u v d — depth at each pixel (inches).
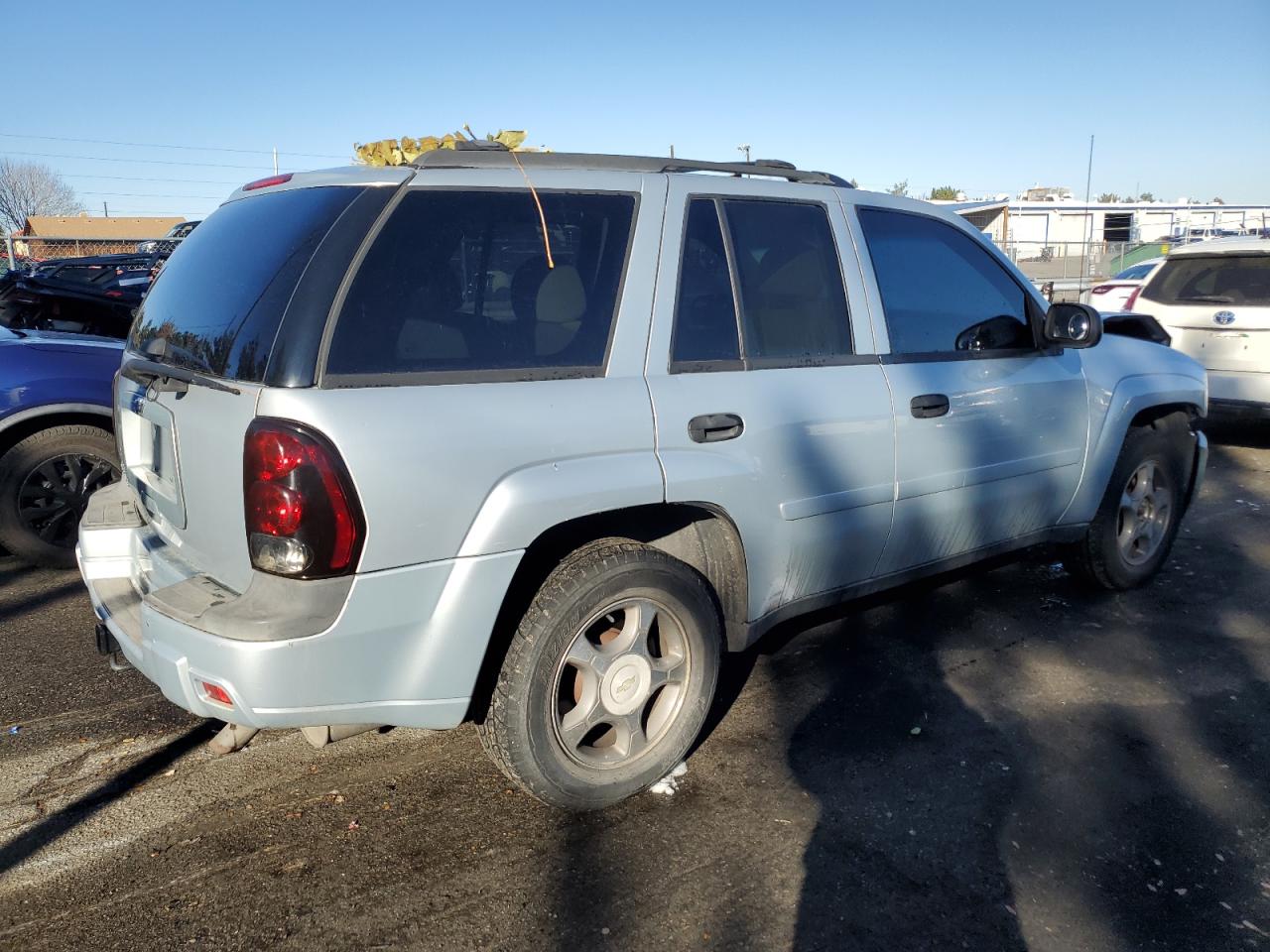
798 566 133.6
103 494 140.8
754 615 131.0
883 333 142.0
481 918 101.5
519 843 114.0
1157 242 1046.4
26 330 209.3
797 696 150.5
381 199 104.6
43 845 113.7
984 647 169.0
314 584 94.7
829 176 147.3
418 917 101.6
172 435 109.9
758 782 127.0
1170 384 186.5
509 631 112.3
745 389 123.6
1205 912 103.2
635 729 119.8
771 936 99.3
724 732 139.9
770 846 113.7
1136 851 113.2
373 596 97.0
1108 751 135.2
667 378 117.4
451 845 113.7
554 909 103.0
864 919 101.7
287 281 101.0
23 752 134.3
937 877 108.5
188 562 112.2
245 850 112.8
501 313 108.3
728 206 128.9
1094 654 166.6
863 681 155.6
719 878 108.0
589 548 113.9
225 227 122.8
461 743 137.6
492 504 102.3
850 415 134.3
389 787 126.0
